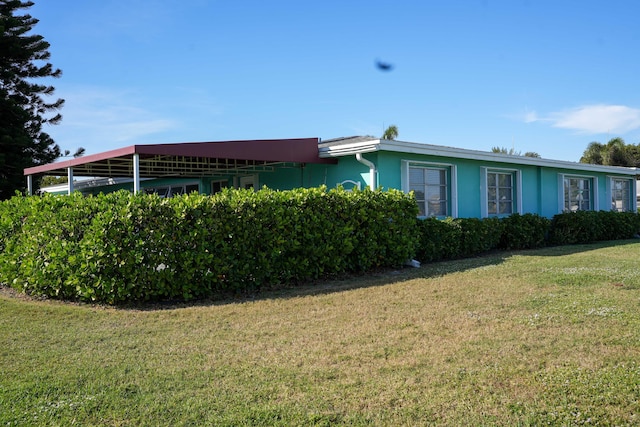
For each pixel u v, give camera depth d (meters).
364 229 8.98
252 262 7.47
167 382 3.87
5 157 19.84
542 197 15.70
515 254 11.83
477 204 13.34
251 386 3.78
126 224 6.62
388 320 5.62
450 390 3.67
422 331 5.16
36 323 5.73
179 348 4.72
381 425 3.18
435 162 12.06
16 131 20.42
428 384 3.78
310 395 3.61
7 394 3.66
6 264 7.95
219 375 4.01
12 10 21.95
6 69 21.47
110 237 6.58
